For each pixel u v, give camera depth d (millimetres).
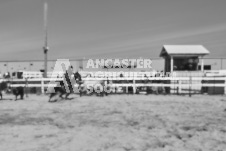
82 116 7789
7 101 12461
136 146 4648
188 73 18297
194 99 12859
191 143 4840
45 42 18250
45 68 18438
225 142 4914
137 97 14133
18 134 5551
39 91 18422
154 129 5992
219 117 7531
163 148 4531
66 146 4656
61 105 10570
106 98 13547
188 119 7207
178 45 22547
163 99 12898
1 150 4414
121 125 6434
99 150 4430
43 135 5453
